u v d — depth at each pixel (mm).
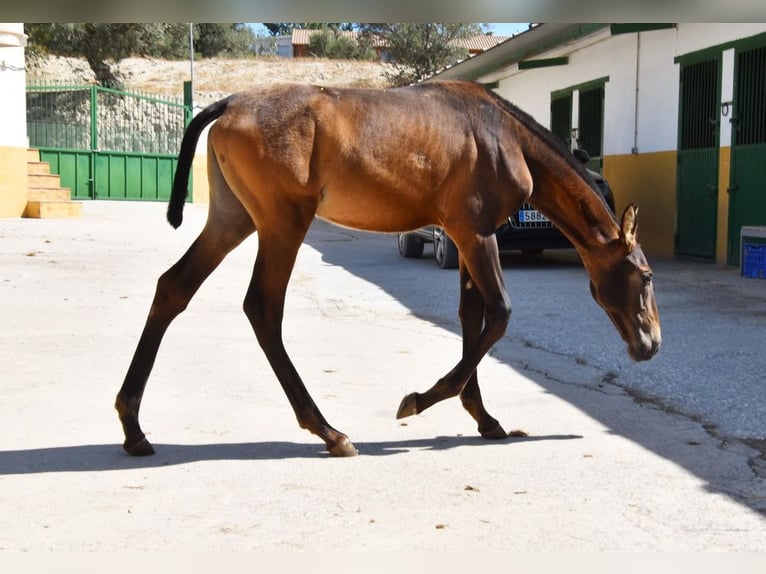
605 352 7547
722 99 13445
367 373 6820
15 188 19359
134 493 4207
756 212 12781
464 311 5168
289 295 11164
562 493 4207
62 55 38969
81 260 13539
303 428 4836
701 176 14117
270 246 4707
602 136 17484
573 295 10781
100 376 6559
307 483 4355
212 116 4691
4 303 9805
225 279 12352
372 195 4766
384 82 46375
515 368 7008
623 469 4559
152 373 6676
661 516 3918
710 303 9938
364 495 4188
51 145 25188
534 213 12641
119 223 19469
